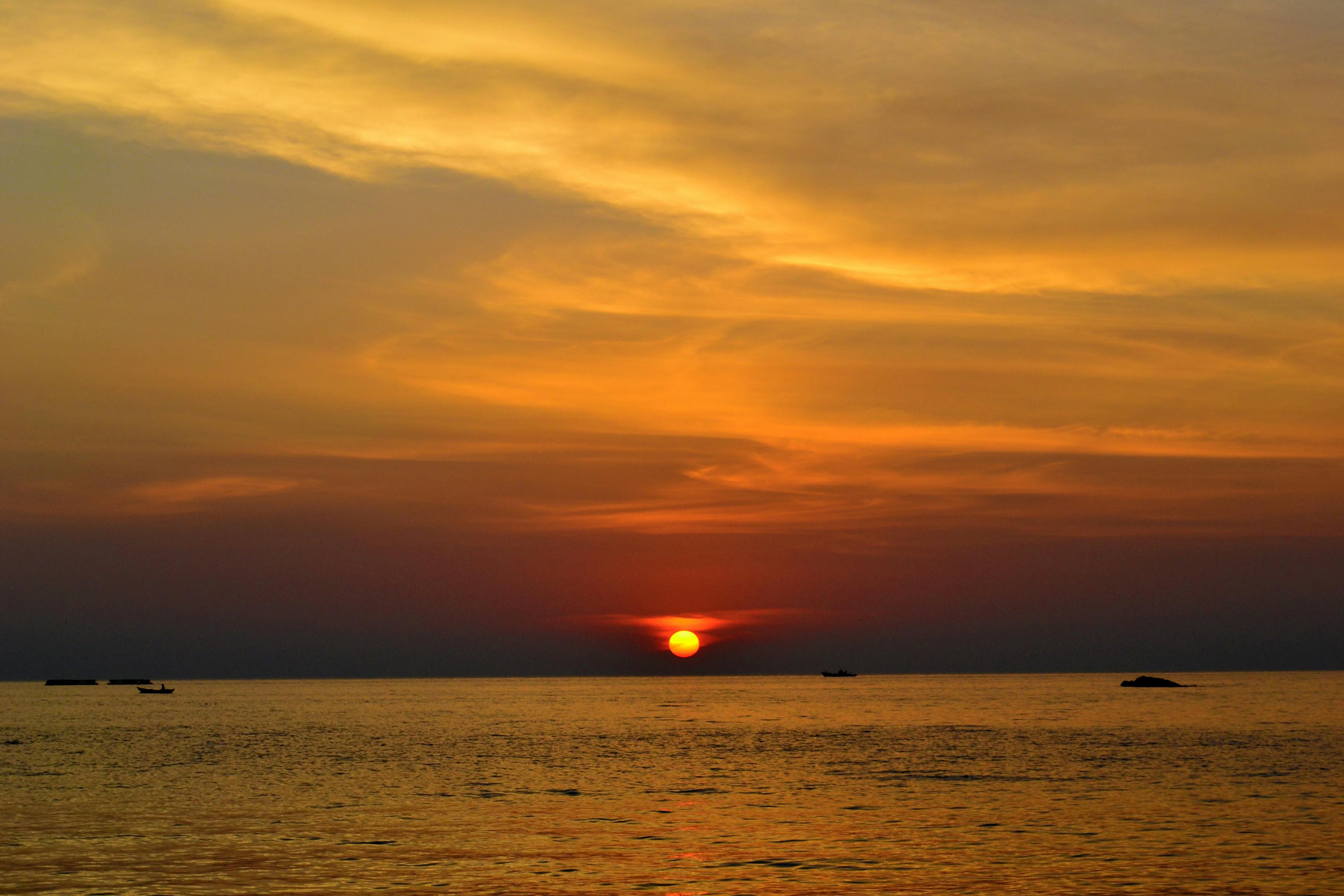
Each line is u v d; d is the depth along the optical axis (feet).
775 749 308.19
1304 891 117.80
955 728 398.83
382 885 121.90
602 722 473.67
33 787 212.64
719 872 128.26
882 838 149.38
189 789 207.62
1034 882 122.52
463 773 240.32
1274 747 288.10
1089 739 326.85
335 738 362.12
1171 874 125.90
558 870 128.98
